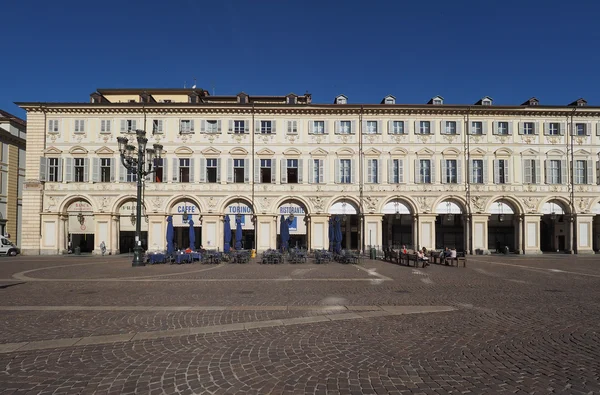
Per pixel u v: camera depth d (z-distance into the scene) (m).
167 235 34.22
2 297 14.52
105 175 43.16
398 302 13.58
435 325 10.29
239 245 36.19
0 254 42.41
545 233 49.53
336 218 38.31
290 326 10.18
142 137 28.05
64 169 42.69
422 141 44.09
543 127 44.69
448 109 43.91
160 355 7.83
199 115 43.59
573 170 44.34
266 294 15.25
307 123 43.94
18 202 50.66
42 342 8.69
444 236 50.19
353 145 43.88
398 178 43.72
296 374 6.83
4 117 48.94
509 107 43.78
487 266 29.08
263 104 43.38
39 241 42.28
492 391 6.12
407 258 29.55
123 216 43.28
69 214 42.94
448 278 20.98
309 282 19.05
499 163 44.31
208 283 18.62
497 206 44.31
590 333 9.55
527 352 8.06
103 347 8.37
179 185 42.94
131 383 6.43
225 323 10.48
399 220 49.34
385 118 44.16
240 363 7.37
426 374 6.84
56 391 6.13
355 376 6.73
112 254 42.09
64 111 43.09
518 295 15.22
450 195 43.59
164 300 13.88
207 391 6.13
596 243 46.47
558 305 13.15
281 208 43.66
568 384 6.40
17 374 6.83
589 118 44.94
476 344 8.60
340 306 12.79
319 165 43.62
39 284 18.16
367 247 42.81
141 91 50.81
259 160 43.50
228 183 43.12
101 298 14.29
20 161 51.19
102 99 44.81
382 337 9.13
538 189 44.19
